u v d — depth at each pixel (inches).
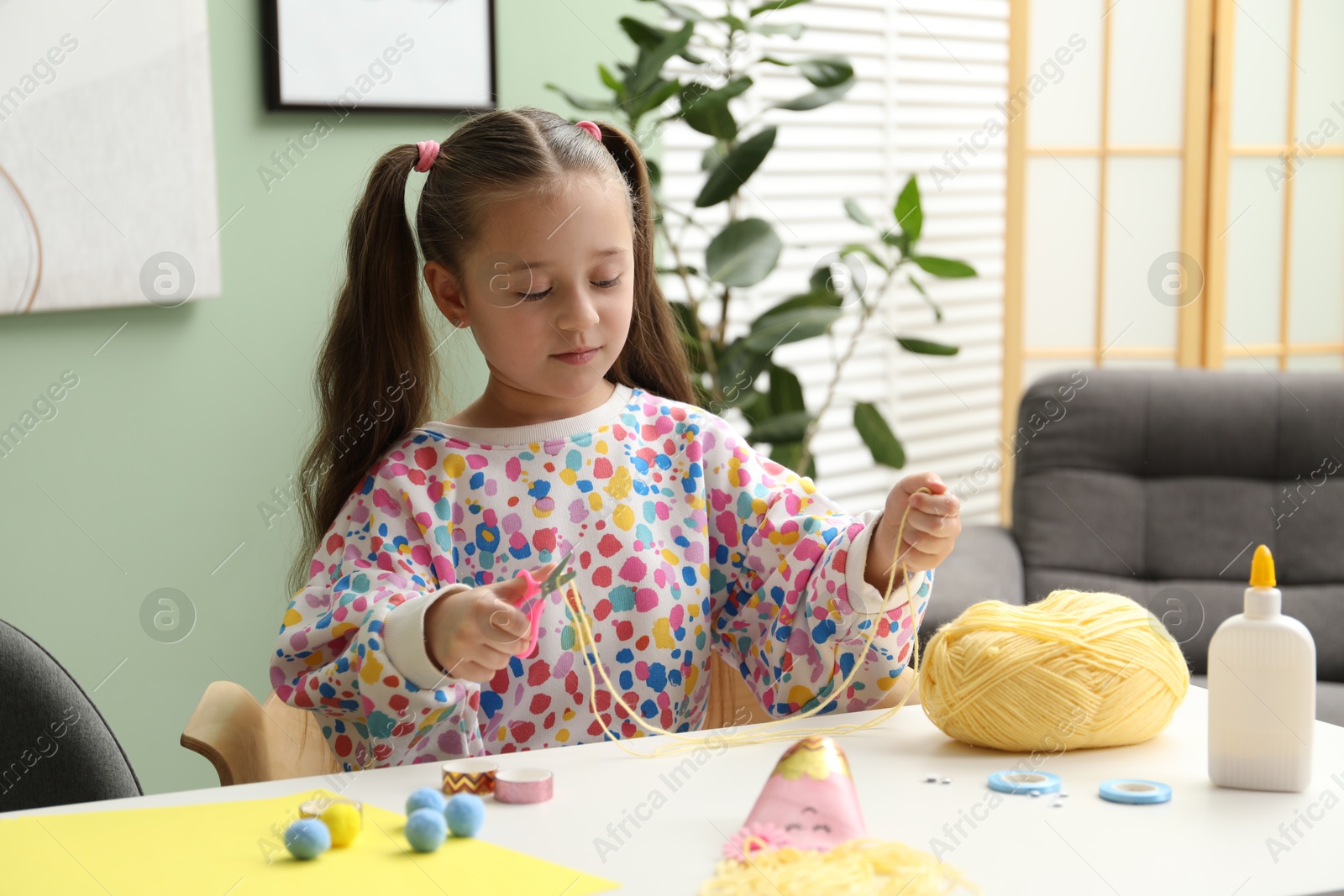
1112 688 31.0
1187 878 23.9
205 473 72.6
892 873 23.6
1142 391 85.0
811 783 26.5
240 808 29.2
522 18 86.6
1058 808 27.9
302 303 76.3
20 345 64.6
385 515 41.3
